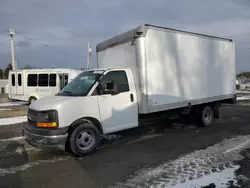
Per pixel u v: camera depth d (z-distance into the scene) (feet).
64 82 49.90
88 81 18.98
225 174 13.44
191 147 19.12
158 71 20.86
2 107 51.80
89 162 16.24
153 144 20.34
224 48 28.81
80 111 17.16
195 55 24.66
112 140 21.90
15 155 18.10
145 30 19.69
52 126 16.10
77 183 12.98
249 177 12.98
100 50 25.04
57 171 14.75
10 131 27.17
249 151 17.49
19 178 13.78
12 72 54.60
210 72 26.76
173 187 12.06
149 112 20.24
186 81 23.72
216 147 18.79
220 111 39.88
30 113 17.67
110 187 12.37
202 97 25.76
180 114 25.55
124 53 21.39
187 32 23.70
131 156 17.29
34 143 16.56
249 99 62.69
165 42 21.42
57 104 16.30
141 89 19.89
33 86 52.19
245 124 28.14
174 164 15.34
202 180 12.76
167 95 21.76
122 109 19.43
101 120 18.30
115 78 19.36
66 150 17.93
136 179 13.24
